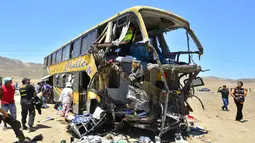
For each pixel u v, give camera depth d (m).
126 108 8.67
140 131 9.22
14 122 7.07
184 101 9.43
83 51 11.60
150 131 9.21
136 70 7.98
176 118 8.18
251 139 9.22
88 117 8.92
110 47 8.67
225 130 10.65
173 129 8.99
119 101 9.00
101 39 9.22
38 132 9.09
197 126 10.69
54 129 9.60
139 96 7.94
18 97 24.69
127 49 9.30
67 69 14.09
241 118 13.74
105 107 9.20
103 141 7.59
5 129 9.26
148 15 8.76
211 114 16.03
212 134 9.70
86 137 7.71
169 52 10.42
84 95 11.45
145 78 8.47
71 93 11.77
